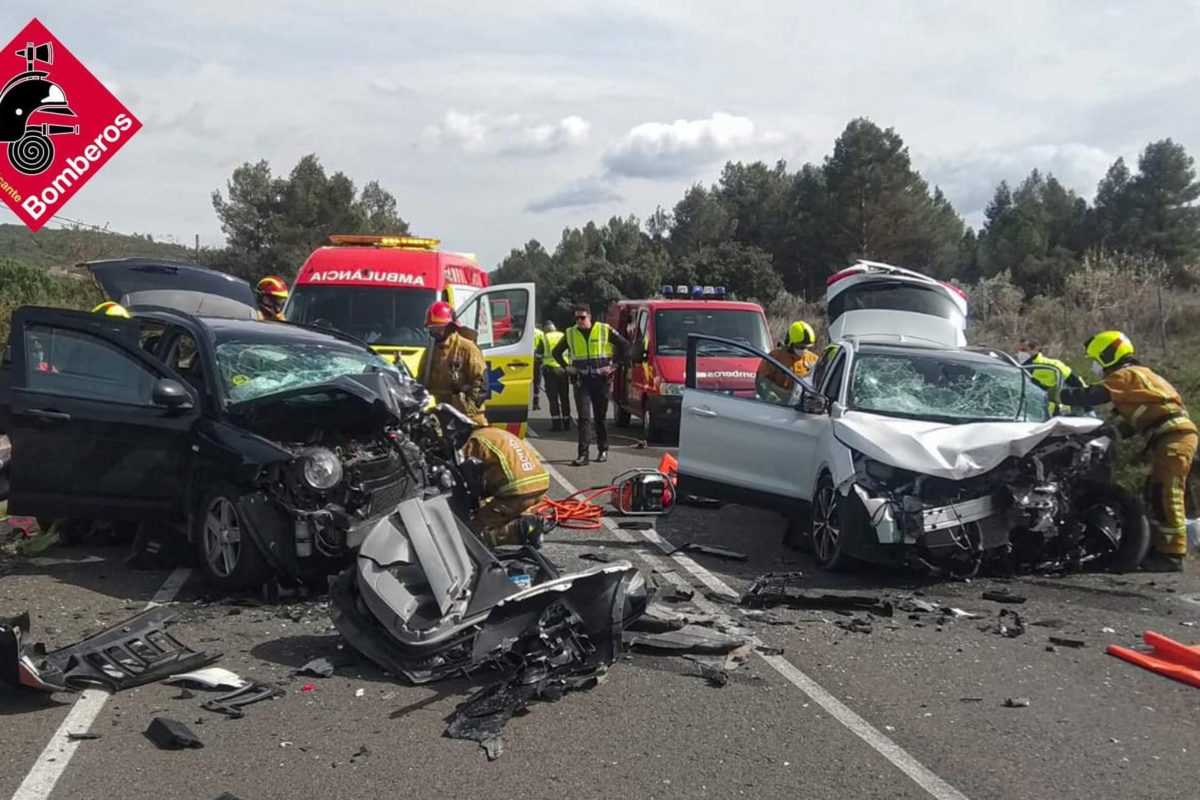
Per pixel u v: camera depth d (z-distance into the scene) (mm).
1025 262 54344
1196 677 5629
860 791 4258
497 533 7320
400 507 6145
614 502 10258
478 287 15672
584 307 13758
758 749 4660
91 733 4750
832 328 13383
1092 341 8805
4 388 7945
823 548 8219
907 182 54656
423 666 5516
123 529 8508
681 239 74812
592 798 4160
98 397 7707
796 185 65688
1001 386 8891
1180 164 57375
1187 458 8195
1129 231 56938
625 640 5988
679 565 8172
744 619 6688
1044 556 8195
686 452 9781
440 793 4188
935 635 6449
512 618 5496
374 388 7023
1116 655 6113
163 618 5969
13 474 7852
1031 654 6121
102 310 8711
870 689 5457
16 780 4273
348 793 4180
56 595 6957
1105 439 8203
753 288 50125
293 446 7055
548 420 20109
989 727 4977
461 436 7418
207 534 7051
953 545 7555
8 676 5004
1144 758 4645
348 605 5902
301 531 6672
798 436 8781
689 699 5250
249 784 4254
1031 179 77812
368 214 55750
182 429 7293
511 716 4965
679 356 16078
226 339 7891
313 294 13117
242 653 5855
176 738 4594
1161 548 8219
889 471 7695
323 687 5367
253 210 47469
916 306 13500
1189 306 25828
